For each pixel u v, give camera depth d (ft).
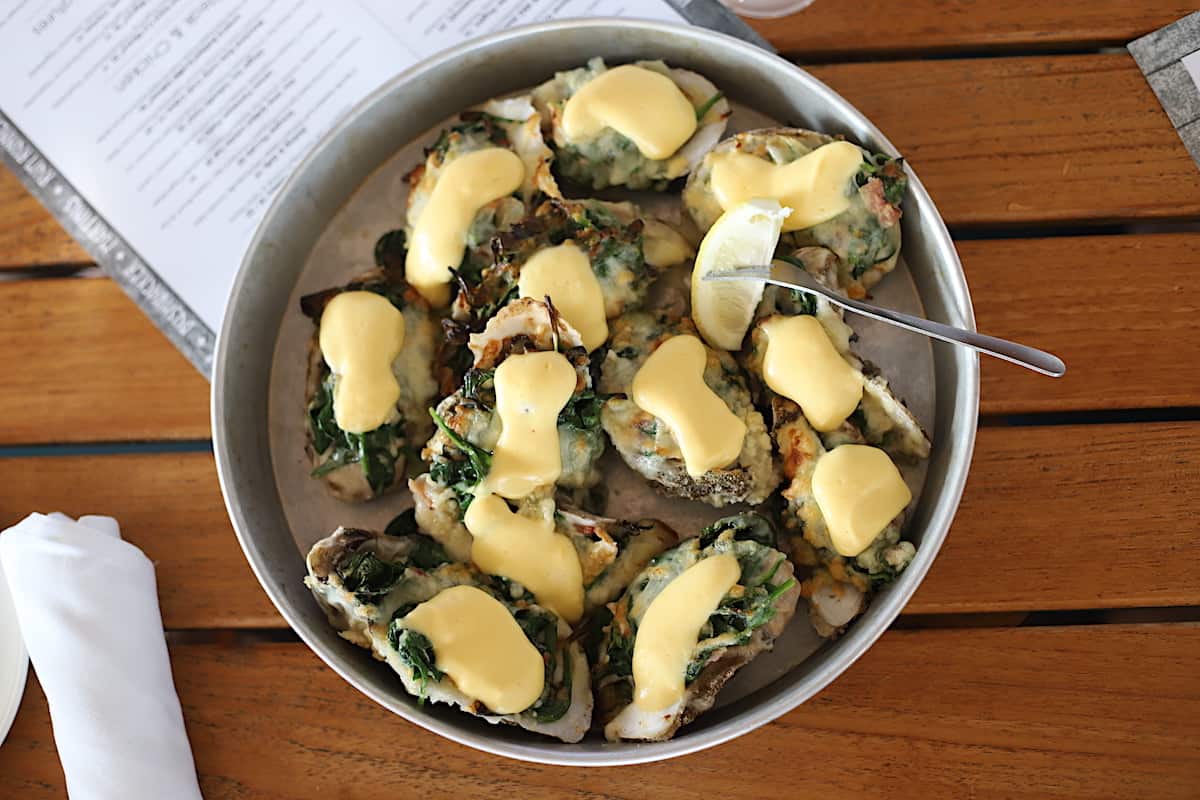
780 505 1.88
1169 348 2.01
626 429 1.83
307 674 2.00
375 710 1.99
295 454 1.98
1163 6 2.06
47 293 2.10
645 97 1.91
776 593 1.75
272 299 1.98
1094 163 2.04
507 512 1.81
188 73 2.13
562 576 1.81
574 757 1.69
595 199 2.00
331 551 1.80
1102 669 1.96
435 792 1.97
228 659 2.01
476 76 1.98
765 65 1.90
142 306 2.08
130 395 2.08
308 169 1.91
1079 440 1.99
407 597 1.80
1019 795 1.95
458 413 1.80
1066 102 2.05
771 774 1.96
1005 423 2.03
